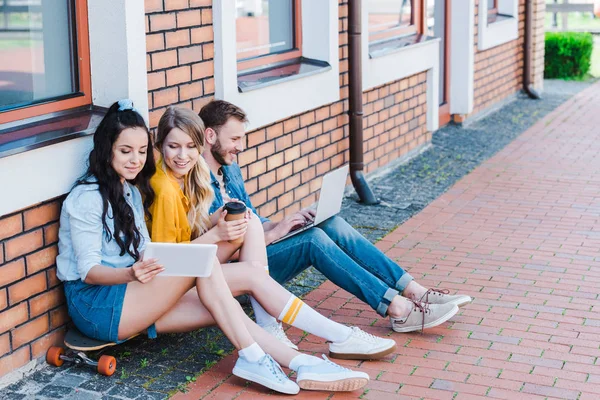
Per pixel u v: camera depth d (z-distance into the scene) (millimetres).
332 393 4102
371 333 4820
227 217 4332
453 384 4199
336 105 7320
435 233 6676
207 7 5414
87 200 4043
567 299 5332
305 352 4570
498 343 4684
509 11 12336
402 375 4297
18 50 4383
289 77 6387
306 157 6898
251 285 4281
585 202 7551
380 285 4707
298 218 4797
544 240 6512
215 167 4684
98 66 4672
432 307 4719
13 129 4246
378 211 7238
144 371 4293
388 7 8750
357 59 7270
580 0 25797
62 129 4305
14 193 3951
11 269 4051
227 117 4562
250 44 6473
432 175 8414
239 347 4074
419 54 8844
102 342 4156
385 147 8406
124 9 4547
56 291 4320
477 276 5738
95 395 4035
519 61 12961
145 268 3828
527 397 4066
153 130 5016
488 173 8555
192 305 4227
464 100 10734
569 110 12078
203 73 5445
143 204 4309
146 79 4797
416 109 9078
